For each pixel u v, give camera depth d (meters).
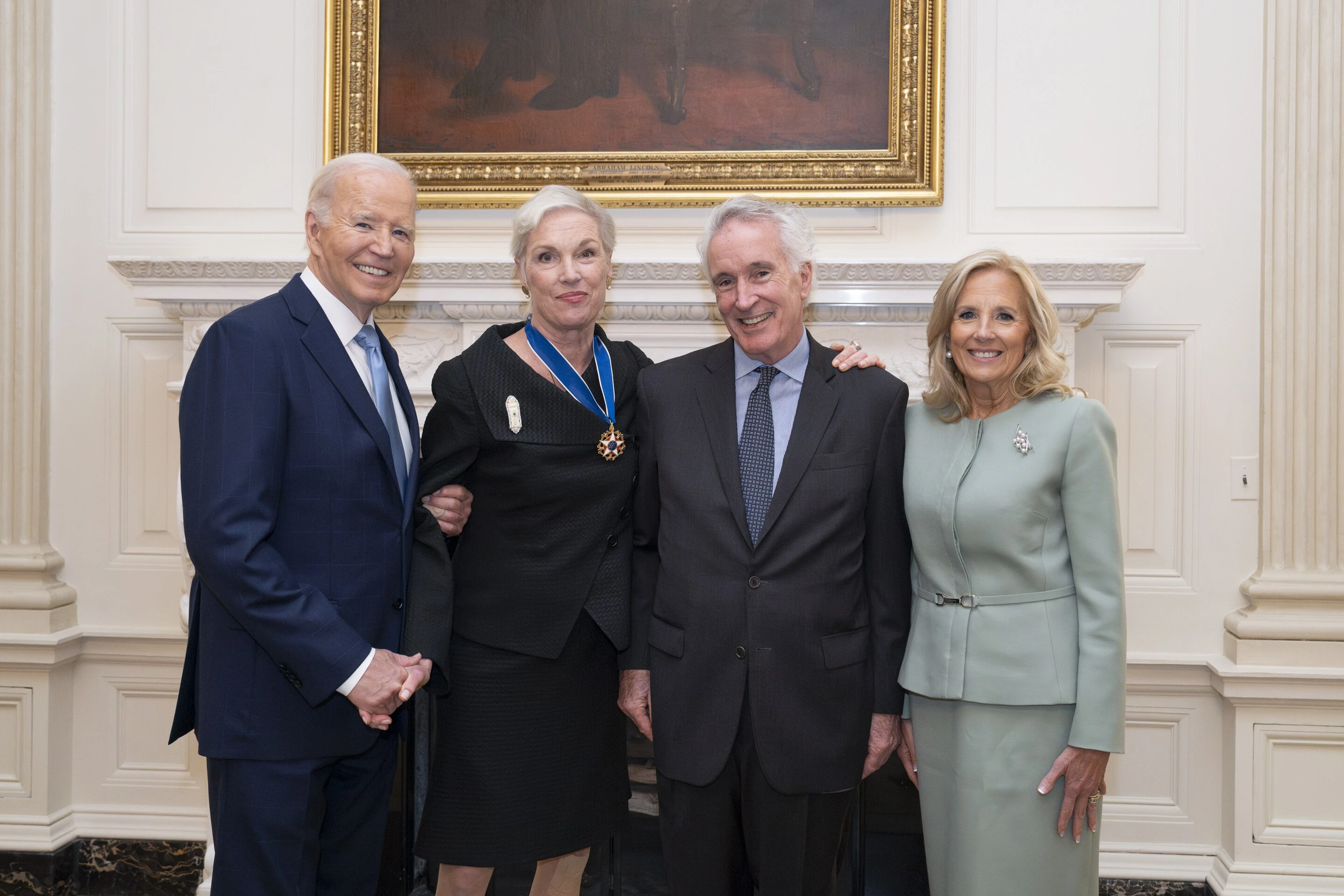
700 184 3.11
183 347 3.27
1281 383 2.96
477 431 1.99
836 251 3.13
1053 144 3.06
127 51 3.27
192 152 3.26
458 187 3.16
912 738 2.08
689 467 2.00
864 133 3.08
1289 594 2.92
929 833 1.98
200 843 3.27
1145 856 3.08
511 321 3.01
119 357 3.30
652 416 2.08
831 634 1.95
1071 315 2.87
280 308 1.86
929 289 2.86
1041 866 1.87
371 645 1.88
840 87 3.08
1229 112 3.01
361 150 3.17
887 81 3.07
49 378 3.31
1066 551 1.90
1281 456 2.96
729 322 1.98
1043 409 1.91
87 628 3.29
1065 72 3.05
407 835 3.05
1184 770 3.07
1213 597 3.05
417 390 3.06
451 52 3.16
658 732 1.98
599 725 2.15
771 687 1.91
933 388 2.03
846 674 1.95
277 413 1.77
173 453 3.29
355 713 1.88
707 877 1.99
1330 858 2.90
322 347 1.85
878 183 3.06
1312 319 2.94
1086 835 1.89
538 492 2.00
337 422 1.84
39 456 3.27
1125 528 3.09
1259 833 2.93
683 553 1.97
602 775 2.17
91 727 3.32
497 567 2.05
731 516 1.96
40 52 3.24
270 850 1.80
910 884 2.96
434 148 3.17
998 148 3.08
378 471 1.88
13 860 3.20
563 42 3.14
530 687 2.06
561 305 1.98
